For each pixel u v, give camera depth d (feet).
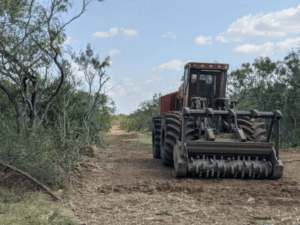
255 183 21.31
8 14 21.26
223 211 15.08
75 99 35.17
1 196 15.87
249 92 66.69
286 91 60.64
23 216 13.32
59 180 19.45
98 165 26.71
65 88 32.99
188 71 28.99
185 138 23.88
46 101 30.55
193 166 21.90
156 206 15.81
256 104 67.15
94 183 20.84
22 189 17.20
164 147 27.86
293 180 22.41
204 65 28.60
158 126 34.73
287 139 57.11
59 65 25.61
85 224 13.19
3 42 21.57
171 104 35.99
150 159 34.30
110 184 20.72
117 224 13.23
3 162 16.10
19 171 15.62
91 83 36.19
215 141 22.16
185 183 20.99
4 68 23.71
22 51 23.31
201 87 29.19
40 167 18.88
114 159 32.83
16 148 18.53
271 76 65.10
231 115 22.66
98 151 33.12
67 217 13.55
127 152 40.75
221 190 19.07
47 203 15.52
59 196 17.13
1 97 28.53
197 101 25.36
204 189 19.22
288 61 63.52
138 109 100.37
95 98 37.65
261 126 26.53
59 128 25.35
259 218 14.01
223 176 22.49
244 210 15.29
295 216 14.29
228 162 22.21
